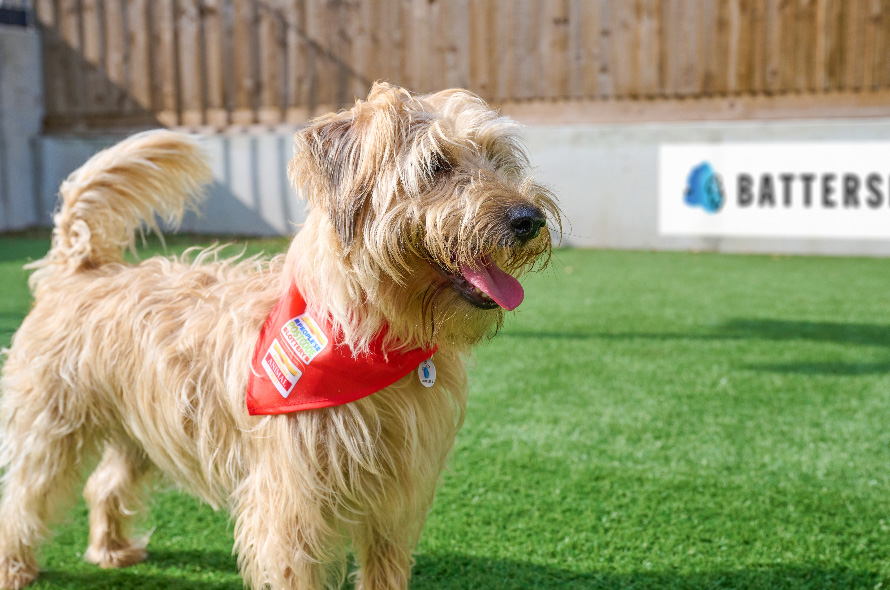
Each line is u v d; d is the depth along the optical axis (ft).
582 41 32.12
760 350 17.62
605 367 16.67
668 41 31.30
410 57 33.78
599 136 31.73
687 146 30.76
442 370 7.90
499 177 7.46
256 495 7.61
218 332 7.97
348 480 7.48
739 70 30.68
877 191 28.76
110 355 8.65
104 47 36.65
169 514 11.08
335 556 7.93
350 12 33.96
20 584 9.43
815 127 29.14
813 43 29.76
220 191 35.19
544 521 10.40
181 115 36.29
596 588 8.99
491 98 33.37
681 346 18.07
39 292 9.77
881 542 9.64
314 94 34.86
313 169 6.96
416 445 7.53
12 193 36.78
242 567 8.11
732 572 9.15
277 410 7.23
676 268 27.35
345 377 7.18
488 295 7.05
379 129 6.91
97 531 9.96
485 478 11.60
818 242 29.76
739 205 30.50
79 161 37.01
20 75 36.78
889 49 28.91
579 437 13.01
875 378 15.64
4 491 9.51
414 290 7.20
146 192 10.11
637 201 31.71
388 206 6.91
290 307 7.47
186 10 35.40
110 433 9.39
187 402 7.94
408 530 8.06
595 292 23.79
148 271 9.17
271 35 34.86
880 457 12.01
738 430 13.17
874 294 22.75
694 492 11.05
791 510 10.47
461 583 9.16
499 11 32.73
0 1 36.58
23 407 9.18
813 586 8.85
